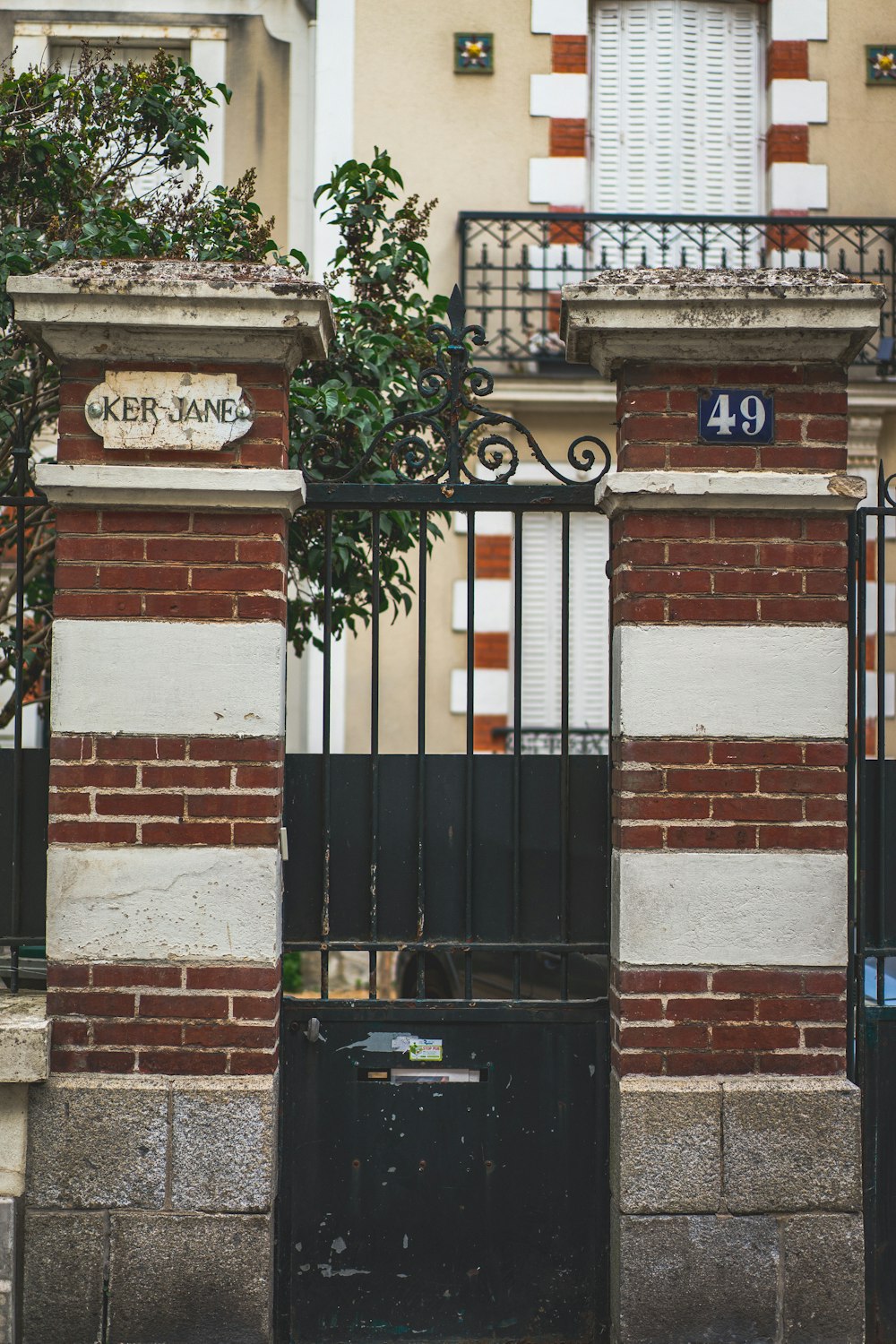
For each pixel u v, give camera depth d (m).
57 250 4.65
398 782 4.33
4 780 4.30
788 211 10.38
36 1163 3.89
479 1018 4.25
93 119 5.39
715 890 4.01
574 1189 4.24
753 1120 3.95
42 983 4.66
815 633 4.05
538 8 10.34
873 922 4.34
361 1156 4.23
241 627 3.99
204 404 3.99
